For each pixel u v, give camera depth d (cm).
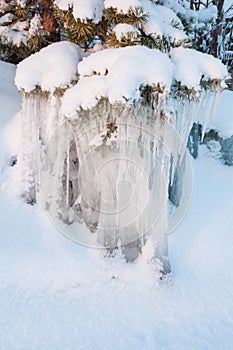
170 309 163
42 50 173
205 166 279
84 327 150
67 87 156
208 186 258
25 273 178
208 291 176
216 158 285
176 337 148
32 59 164
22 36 228
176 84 142
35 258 187
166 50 154
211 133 287
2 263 180
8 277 174
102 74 141
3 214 207
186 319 158
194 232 215
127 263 189
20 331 144
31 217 210
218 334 150
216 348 143
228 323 157
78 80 158
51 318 153
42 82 158
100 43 179
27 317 152
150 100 139
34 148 196
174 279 182
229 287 180
